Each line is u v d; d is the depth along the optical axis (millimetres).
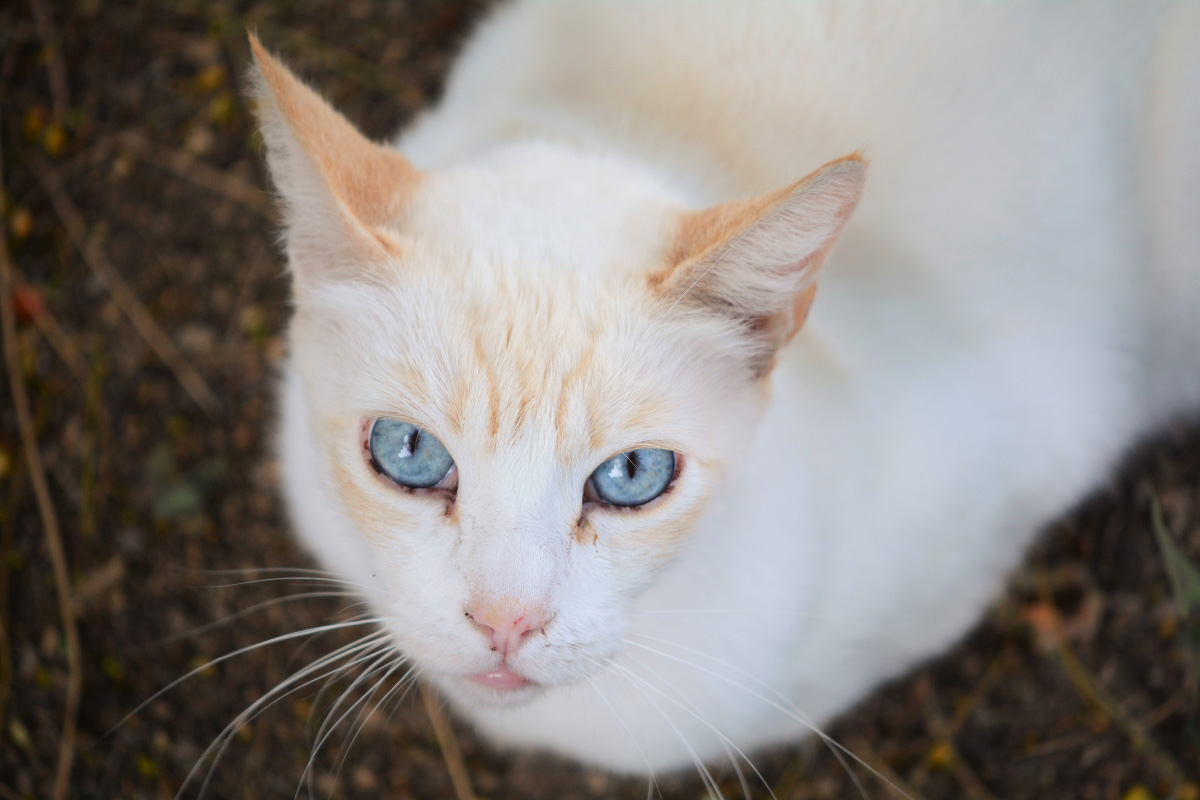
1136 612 540
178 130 583
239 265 566
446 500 391
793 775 528
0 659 527
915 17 471
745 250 385
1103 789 525
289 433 451
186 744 521
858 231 465
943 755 532
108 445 549
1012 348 482
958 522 472
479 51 515
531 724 470
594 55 473
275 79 374
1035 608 545
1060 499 516
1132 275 503
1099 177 487
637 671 436
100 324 560
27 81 594
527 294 384
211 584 537
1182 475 549
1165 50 483
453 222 398
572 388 380
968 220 473
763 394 413
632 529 394
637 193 415
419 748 527
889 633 481
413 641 392
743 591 430
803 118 463
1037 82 475
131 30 596
